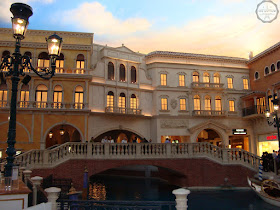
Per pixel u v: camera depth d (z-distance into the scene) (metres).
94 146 16.97
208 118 29.70
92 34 24.89
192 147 18.69
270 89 27.73
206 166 18.47
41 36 24.03
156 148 18.14
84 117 23.28
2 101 21.83
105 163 16.92
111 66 27.12
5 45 22.77
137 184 22.05
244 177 18.62
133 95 28.23
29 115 22.19
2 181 7.46
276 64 27.28
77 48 24.20
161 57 29.59
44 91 23.20
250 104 30.67
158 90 29.03
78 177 16.22
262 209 13.03
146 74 29.58
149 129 28.75
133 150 17.69
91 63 26.91
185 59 30.20
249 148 30.62
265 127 28.38
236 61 31.75
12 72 8.37
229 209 13.10
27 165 15.05
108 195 16.86
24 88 22.86
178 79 29.88
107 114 25.42
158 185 21.39
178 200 6.57
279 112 25.59
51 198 6.96
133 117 27.47
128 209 7.08
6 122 21.64
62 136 27.88
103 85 26.02
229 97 30.94
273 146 27.58
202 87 29.58
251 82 31.80
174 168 18.16
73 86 23.64
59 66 23.98
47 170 15.56
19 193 6.34
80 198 14.97
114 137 30.41
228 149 18.94
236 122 30.52
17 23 8.23
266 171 18.95
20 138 21.75
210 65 30.89
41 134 22.11
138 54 29.25
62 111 22.69
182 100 29.69
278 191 14.05
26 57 8.60
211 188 18.19
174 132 28.50
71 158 16.31
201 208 13.33
